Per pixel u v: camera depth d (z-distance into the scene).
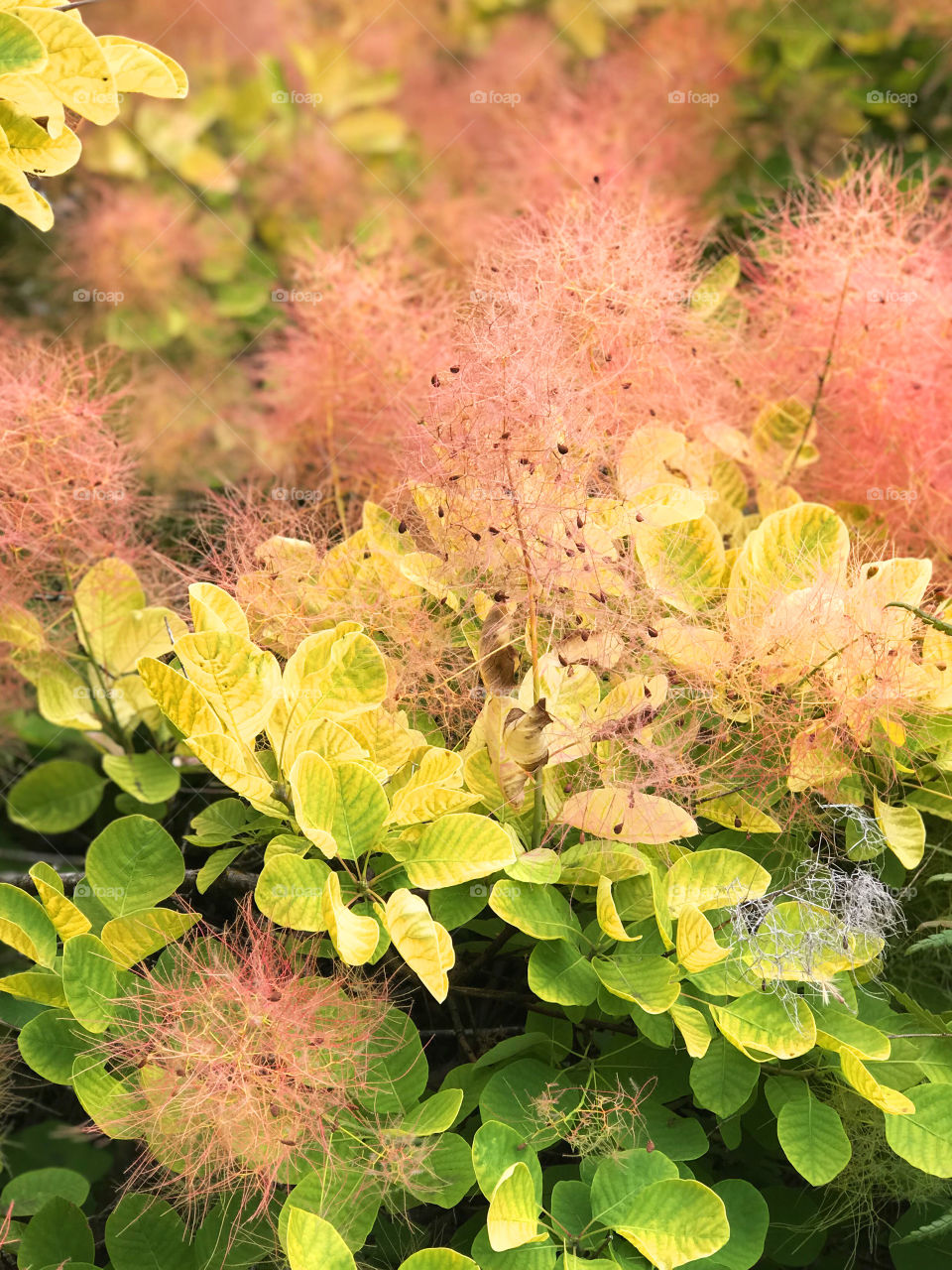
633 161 1.54
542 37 1.76
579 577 0.98
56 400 1.19
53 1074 0.91
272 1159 0.89
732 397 1.26
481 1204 0.97
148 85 1.02
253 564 1.08
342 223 1.57
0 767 1.31
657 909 0.91
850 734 1.00
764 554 1.02
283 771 0.94
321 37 1.67
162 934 0.92
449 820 0.92
